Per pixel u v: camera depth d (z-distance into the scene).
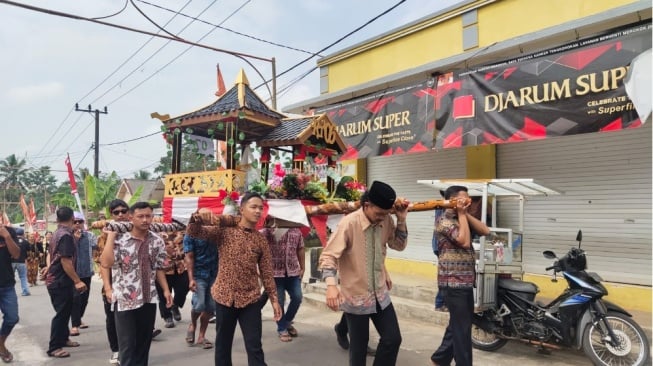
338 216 4.61
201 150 5.63
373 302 3.32
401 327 6.20
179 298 6.62
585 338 4.39
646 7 5.30
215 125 5.22
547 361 4.75
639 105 4.49
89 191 17.86
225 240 3.79
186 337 5.87
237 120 4.88
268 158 5.23
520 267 5.16
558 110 5.84
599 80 5.50
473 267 3.91
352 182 5.04
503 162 7.59
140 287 3.99
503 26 7.09
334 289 3.18
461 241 3.73
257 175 4.82
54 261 5.21
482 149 7.74
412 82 7.93
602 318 4.35
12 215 42.72
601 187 6.45
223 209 4.48
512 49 6.73
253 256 3.77
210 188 4.79
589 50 5.62
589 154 6.58
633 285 6.09
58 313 5.21
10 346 5.70
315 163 5.20
